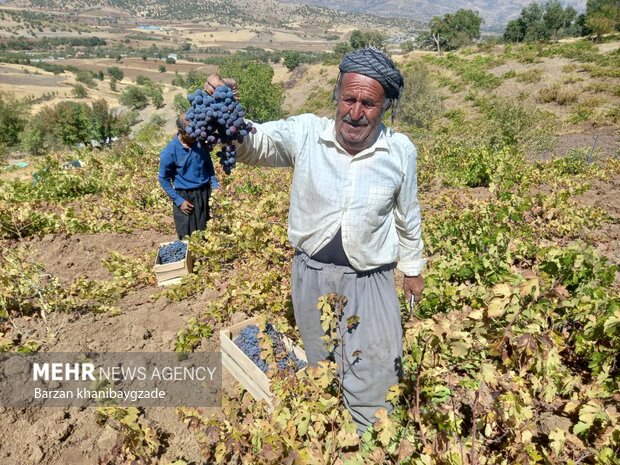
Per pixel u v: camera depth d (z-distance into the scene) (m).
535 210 7.87
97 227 7.04
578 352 3.71
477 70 43.03
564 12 75.38
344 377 2.89
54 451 2.99
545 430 3.04
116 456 2.95
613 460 2.52
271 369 3.11
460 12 78.94
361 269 2.63
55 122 45.12
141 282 5.25
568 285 4.25
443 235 6.49
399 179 2.53
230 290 4.61
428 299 4.22
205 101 2.32
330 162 2.47
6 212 6.69
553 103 33.06
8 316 4.22
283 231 5.79
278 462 2.60
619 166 14.19
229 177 9.00
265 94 50.88
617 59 37.88
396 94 2.35
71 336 4.10
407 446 2.57
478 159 12.21
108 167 11.40
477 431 2.97
